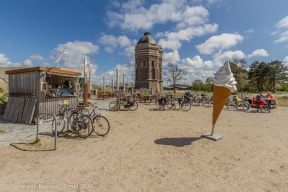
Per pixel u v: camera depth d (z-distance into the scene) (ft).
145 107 45.32
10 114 25.22
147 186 9.28
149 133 20.08
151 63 123.03
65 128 20.62
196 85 177.47
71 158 12.75
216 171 11.10
